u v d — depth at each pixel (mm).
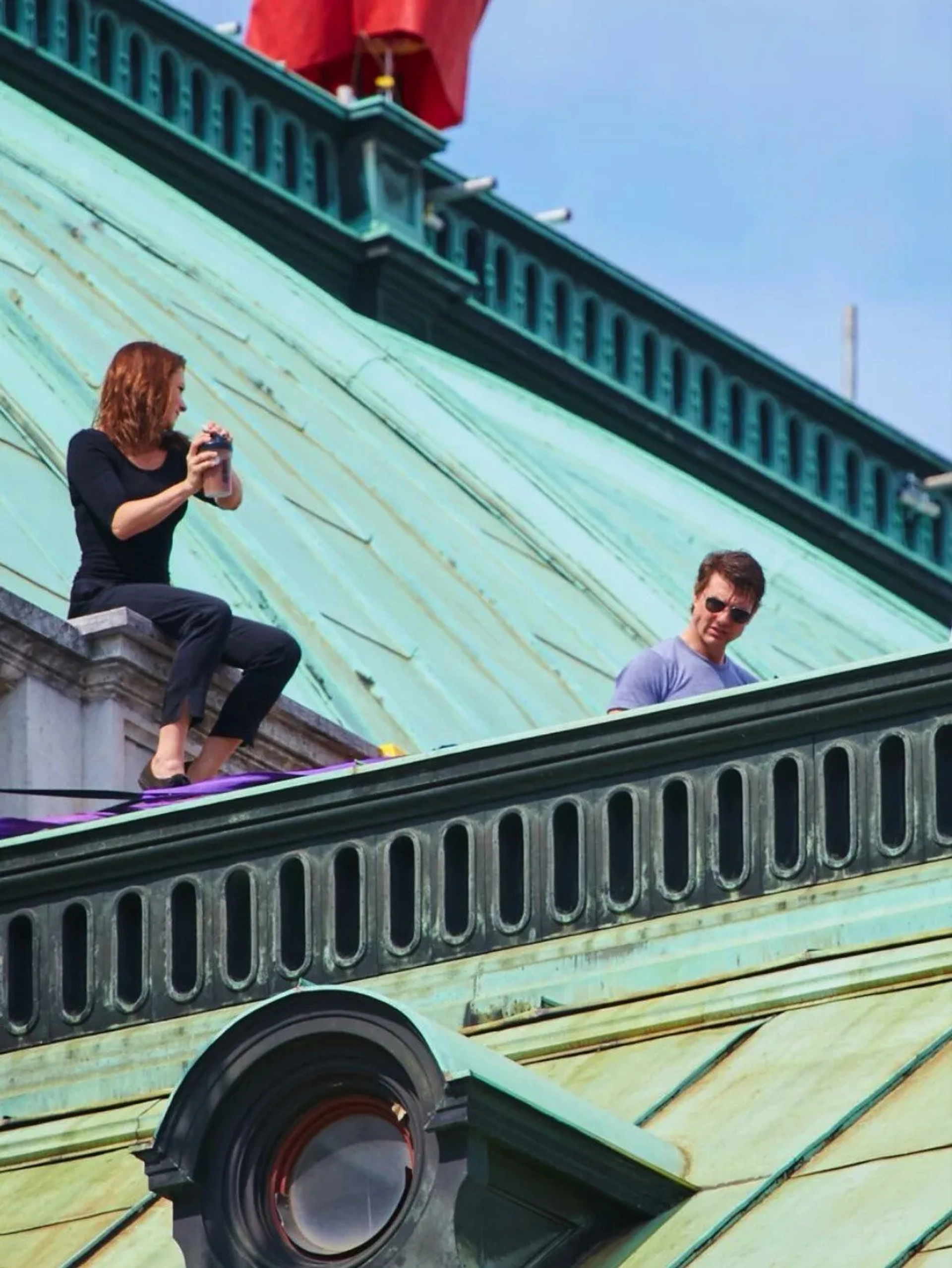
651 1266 30141
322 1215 31078
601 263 79062
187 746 44875
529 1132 30594
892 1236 29234
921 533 86500
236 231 70688
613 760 34594
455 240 76188
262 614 55969
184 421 60688
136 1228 33250
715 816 34219
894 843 33656
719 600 40062
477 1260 30297
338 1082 31266
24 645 44125
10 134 67562
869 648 74188
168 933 36000
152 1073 35625
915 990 32938
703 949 33969
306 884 35562
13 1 69125
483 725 57312
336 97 75688
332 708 54688
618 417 78562
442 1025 34438
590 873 34625
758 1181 30812
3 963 36500
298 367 67125
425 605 60344
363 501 63219
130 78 70812
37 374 57062
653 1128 32031
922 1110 31047
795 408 83562
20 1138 35406
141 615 43906
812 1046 32594
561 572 66125
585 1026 33875
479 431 68625
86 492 43562
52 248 63594
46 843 36469
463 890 35062
